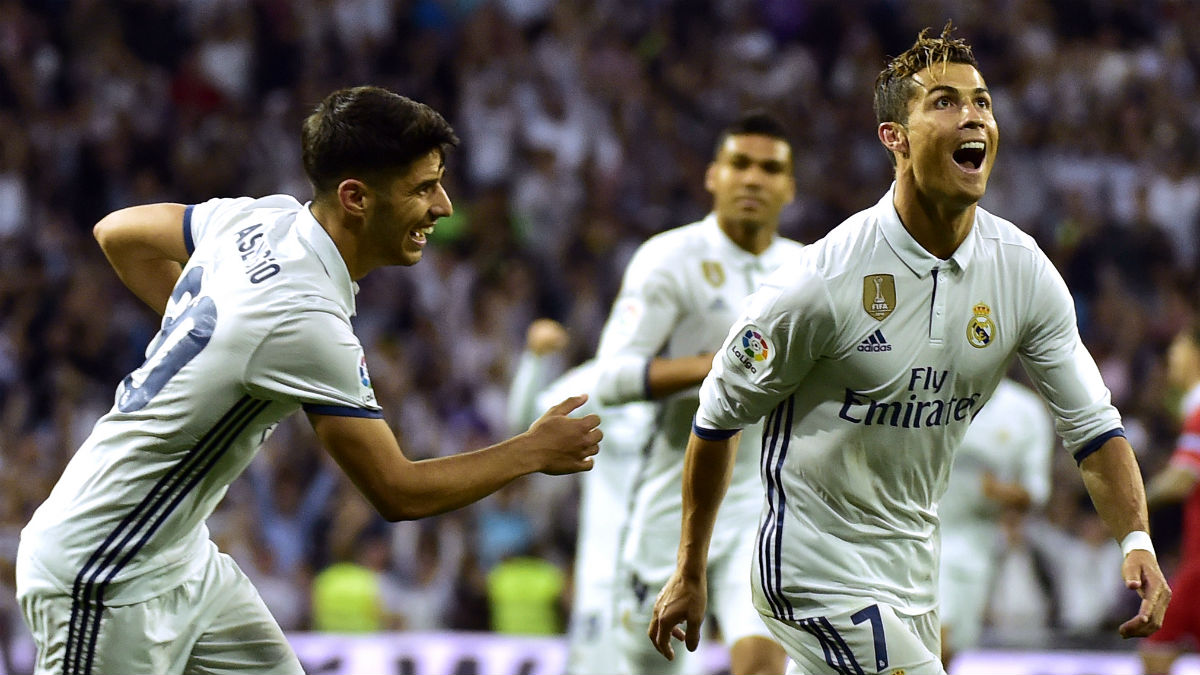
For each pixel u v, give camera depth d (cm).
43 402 1952
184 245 643
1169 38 2827
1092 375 627
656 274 918
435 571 1700
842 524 623
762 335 602
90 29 2405
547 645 1335
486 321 2134
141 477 594
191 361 584
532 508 1778
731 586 897
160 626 616
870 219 602
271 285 580
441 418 2008
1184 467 1264
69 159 2252
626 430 1117
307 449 1812
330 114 586
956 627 1310
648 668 977
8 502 1683
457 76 2488
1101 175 2581
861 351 595
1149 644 1275
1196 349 1327
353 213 588
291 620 1653
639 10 2672
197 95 2369
